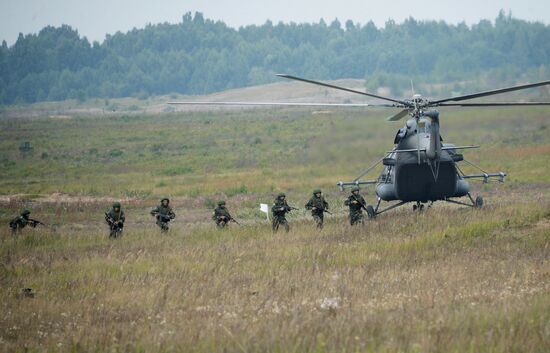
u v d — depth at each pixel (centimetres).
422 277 4762
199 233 7631
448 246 6134
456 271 4903
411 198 8275
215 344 3155
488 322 3306
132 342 3359
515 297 3950
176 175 18212
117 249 6638
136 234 7825
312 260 5753
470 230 6625
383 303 4016
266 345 3047
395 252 5947
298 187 13475
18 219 8175
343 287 4500
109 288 4853
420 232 6769
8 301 4512
